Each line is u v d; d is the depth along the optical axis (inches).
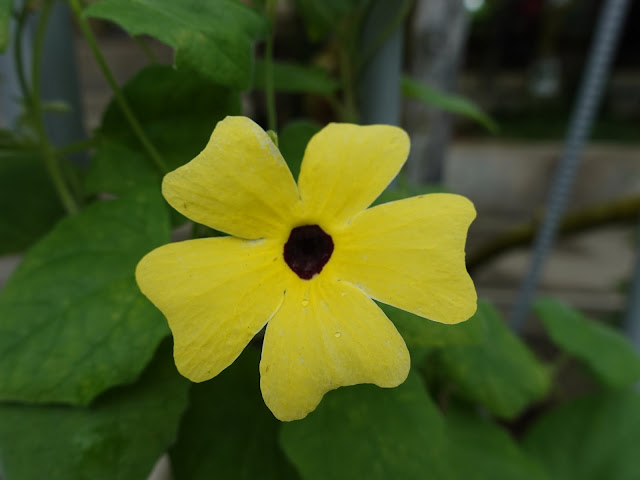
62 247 2.5
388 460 2.6
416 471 2.6
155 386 2.4
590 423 5.3
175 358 1.8
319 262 2.1
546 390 4.0
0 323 2.3
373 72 3.7
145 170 2.9
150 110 2.9
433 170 5.5
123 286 2.4
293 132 2.9
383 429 2.7
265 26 2.7
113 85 2.6
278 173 2.0
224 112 2.9
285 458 2.9
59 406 2.3
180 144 2.9
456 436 4.1
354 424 2.7
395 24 3.5
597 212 6.1
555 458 5.3
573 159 5.2
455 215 1.9
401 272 1.9
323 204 2.1
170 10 2.2
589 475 5.1
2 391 2.2
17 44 3.0
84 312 2.3
